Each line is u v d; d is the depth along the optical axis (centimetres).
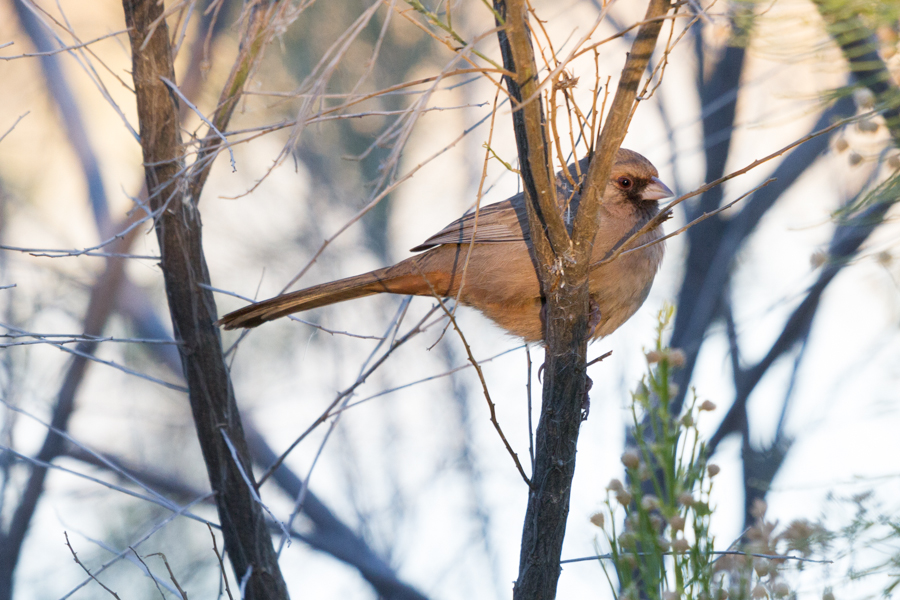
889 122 528
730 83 1260
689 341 1249
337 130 1382
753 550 523
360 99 522
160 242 694
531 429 630
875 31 519
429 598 1356
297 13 574
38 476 1223
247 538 720
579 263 574
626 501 568
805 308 1157
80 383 1259
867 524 468
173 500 1387
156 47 662
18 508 1223
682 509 556
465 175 1437
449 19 484
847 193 1151
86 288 1322
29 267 1322
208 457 719
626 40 1154
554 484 620
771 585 497
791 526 491
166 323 1559
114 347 1469
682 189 1372
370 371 707
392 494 1448
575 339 604
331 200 1447
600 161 538
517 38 484
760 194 1250
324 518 1426
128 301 1430
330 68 507
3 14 1444
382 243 1468
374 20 1312
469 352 561
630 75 515
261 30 636
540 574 622
